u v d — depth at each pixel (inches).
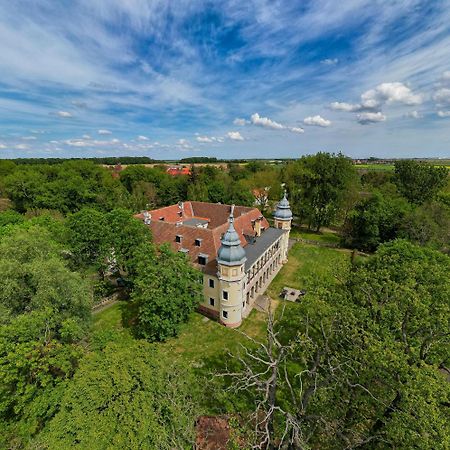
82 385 625.9
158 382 649.6
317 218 2920.8
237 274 1306.6
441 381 560.1
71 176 3486.7
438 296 853.2
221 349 1203.2
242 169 5442.9
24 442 733.3
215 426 825.5
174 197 3964.1
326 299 910.4
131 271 1507.1
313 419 640.4
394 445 555.5
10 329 725.3
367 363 639.1
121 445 534.6
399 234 2266.2
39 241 1218.0
